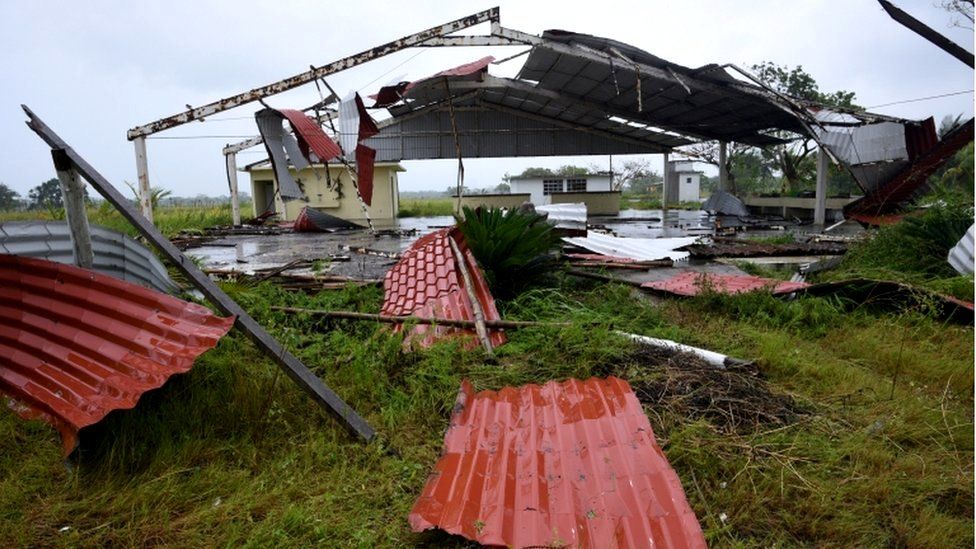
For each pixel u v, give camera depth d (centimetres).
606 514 191
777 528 195
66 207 292
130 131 1102
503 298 521
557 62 1301
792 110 1289
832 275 616
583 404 272
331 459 238
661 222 1653
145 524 198
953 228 599
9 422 254
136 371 241
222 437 258
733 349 377
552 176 2406
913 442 255
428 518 189
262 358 337
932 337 404
